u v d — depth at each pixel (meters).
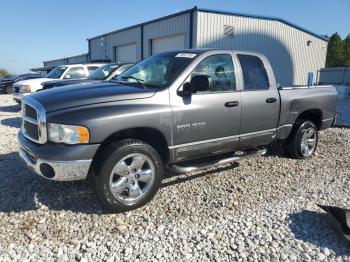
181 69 4.34
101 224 3.64
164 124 4.05
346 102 18.52
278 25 22.50
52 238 3.37
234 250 3.23
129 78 4.81
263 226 3.67
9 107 14.70
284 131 5.66
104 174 3.69
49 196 4.27
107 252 3.15
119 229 3.54
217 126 4.59
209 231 3.55
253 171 5.42
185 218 3.81
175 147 4.23
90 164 3.63
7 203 4.09
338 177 5.29
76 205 4.05
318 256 3.16
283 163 5.88
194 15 18.42
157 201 4.22
